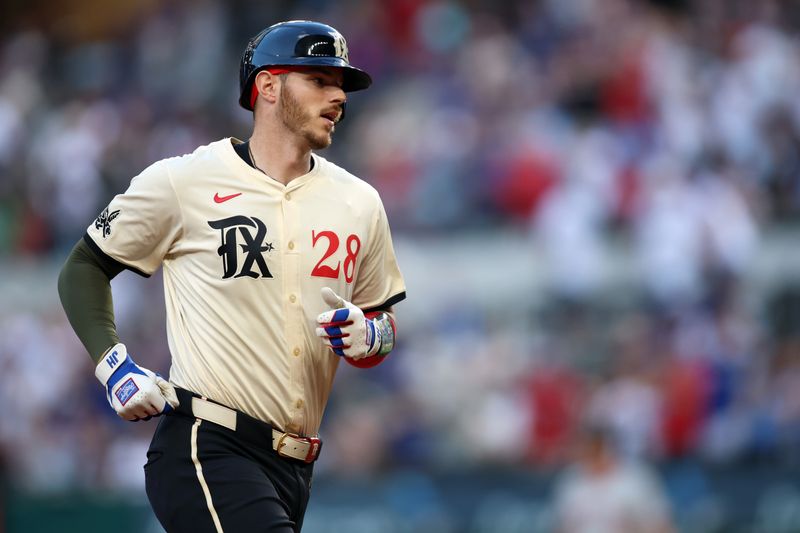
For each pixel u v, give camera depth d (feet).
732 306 133.69
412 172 158.20
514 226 147.13
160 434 48.83
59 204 174.60
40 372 151.02
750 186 147.13
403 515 117.50
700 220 137.59
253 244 48.11
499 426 128.06
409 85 179.73
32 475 137.49
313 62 48.32
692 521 112.88
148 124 188.55
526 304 141.08
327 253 49.03
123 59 212.02
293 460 49.29
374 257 51.39
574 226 140.77
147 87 203.72
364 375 136.36
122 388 47.06
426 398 133.18
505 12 186.39
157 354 147.84
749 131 153.89
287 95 48.67
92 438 137.80
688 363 124.67
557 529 111.34
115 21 224.53
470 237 146.61
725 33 171.32
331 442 130.41
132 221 48.57
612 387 126.31
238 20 203.21
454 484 117.08
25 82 200.95
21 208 177.88
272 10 202.49
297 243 48.62
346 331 47.09
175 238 49.01
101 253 48.91
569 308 139.44
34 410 148.15
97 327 48.42
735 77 160.97
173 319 49.34
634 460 114.93
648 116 154.71
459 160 155.94
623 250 140.15
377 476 121.60
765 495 111.65
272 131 49.21
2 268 165.07
